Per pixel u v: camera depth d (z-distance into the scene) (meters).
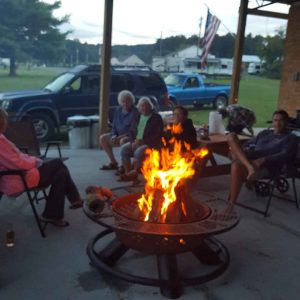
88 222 3.49
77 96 7.79
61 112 7.67
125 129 5.05
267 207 3.88
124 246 2.75
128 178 4.64
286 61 7.79
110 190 2.90
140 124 5.07
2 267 2.66
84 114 7.94
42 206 3.84
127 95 5.04
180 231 2.27
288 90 7.79
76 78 7.78
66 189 3.48
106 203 2.73
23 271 2.62
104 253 2.75
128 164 4.78
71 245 3.04
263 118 11.71
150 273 2.66
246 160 3.84
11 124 4.21
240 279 2.63
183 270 2.73
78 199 3.55
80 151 6.44
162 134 4.54
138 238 2.40
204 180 5.08
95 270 2.66
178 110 4.45
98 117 6.82
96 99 8.02
